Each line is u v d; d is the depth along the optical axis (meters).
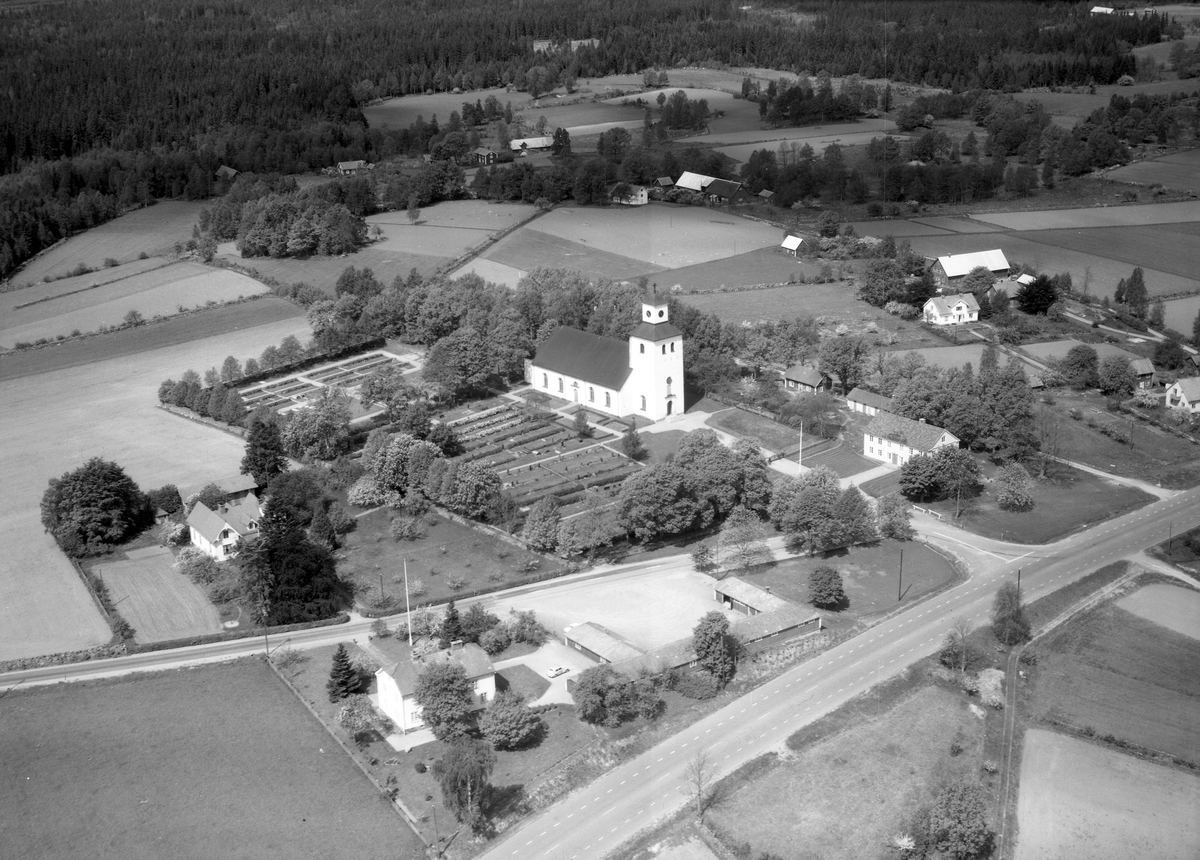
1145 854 164.75
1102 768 182.25
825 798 176.00
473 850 167.12
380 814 173.88
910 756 184.62
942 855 164.12
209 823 171.88
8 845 168.25
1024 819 171.50
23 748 189.25
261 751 187.88
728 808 174.50
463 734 189.62
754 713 196.25
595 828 171.00
